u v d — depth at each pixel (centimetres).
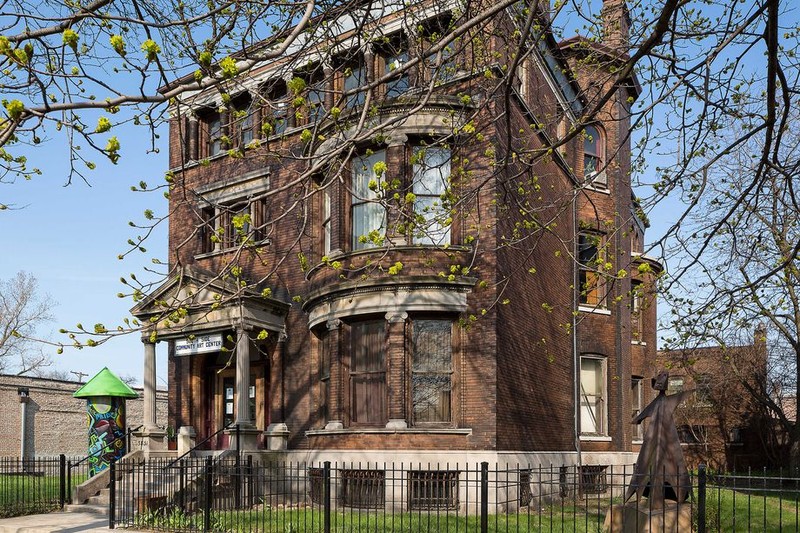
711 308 1071
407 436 1609
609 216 2348
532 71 1978
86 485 1766
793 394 3428
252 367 2114
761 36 783
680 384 3462
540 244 1989
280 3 698
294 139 2014
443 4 945
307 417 1894
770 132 852
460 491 1577
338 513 1520
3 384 3547
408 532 1252
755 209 1052
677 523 979
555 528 1268
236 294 730
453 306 1642
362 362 1736
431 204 1697
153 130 711
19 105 466
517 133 1816
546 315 2002
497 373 1622
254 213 2111
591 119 900
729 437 3366
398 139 1692
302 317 1952
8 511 1638
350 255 1727
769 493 2011
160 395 4469
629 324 2420
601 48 1127
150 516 1420
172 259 2305
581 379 2247
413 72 1712
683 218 946
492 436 1589
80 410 3975
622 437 2266
